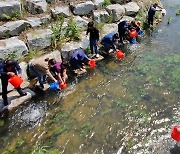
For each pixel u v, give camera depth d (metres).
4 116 8.64
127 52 12.21
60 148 7.50
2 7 10.99
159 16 15.30
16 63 8.83
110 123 8.32
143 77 10.48
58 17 12.12
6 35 10.91
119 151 7.37
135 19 14.39
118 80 10.34
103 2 13.84
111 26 13.35
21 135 7.98
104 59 11.68
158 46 12.66
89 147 7.51
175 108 8.88
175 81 10.20
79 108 8.98
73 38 11.84
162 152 7.28
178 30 14.12
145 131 8.02
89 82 10.26
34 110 8.91
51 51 11.09
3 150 7.47
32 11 11.97
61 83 9.78
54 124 8.35
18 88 9.15
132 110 8.82
